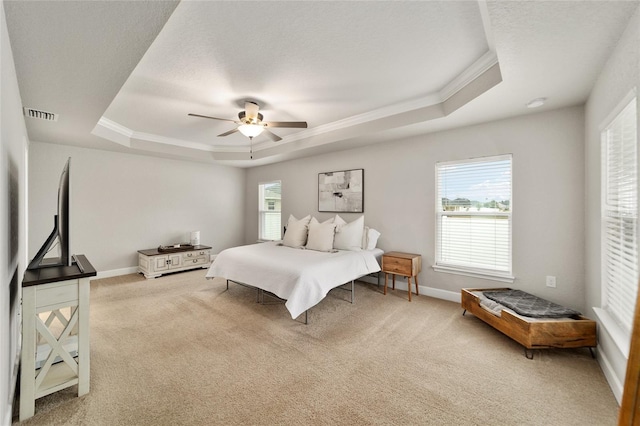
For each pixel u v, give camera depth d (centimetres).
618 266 185
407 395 171
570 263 267
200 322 279
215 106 323
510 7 139
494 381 185
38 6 129
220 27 185
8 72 151
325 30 189
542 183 281
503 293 282
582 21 148
